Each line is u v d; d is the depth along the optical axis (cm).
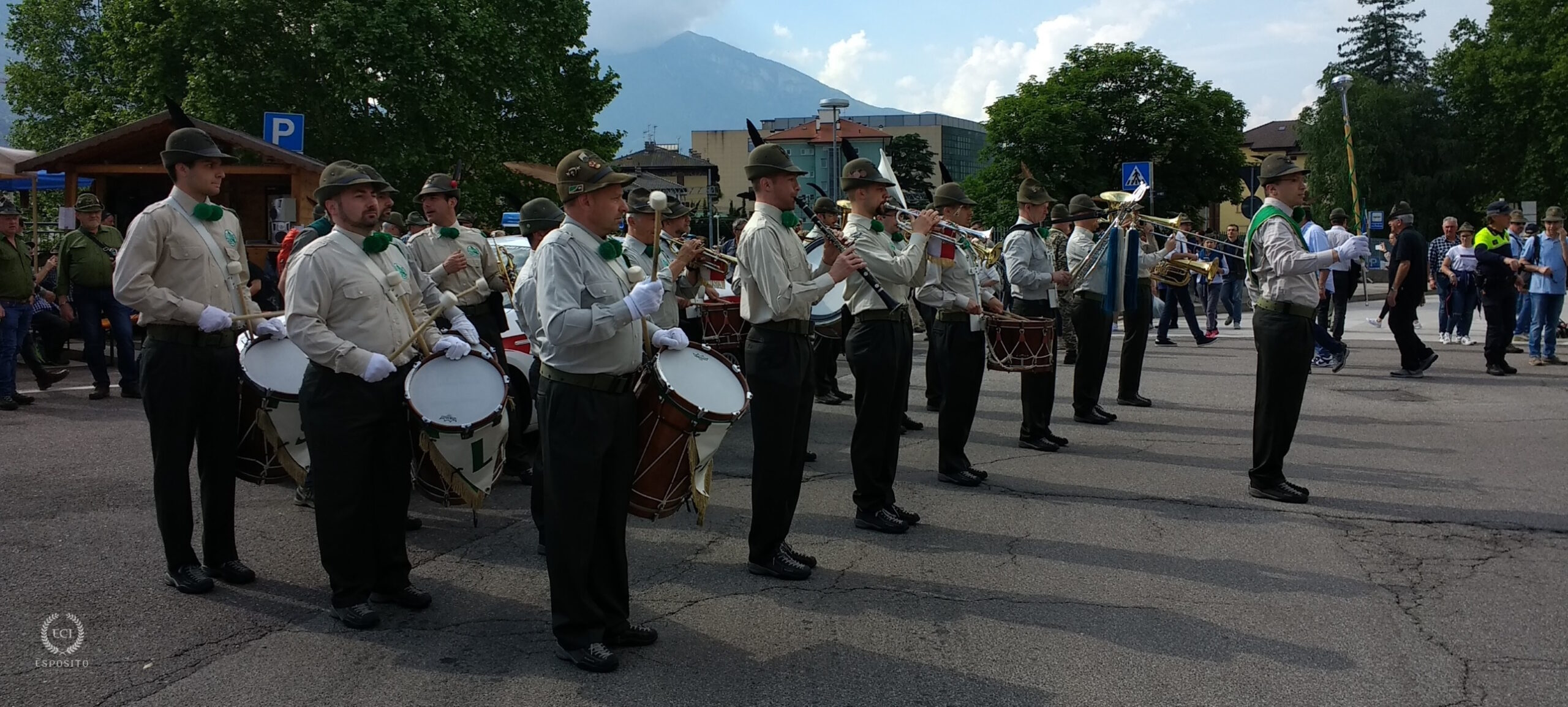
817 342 1029
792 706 381
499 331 726
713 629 457
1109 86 4456
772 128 7894
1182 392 1111
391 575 481
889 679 404
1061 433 891
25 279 993
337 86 2520
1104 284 904
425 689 396
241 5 2484
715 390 447
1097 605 481
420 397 458
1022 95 4400
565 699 388
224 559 513
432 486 483
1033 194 891
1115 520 622
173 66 2617
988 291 793
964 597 495
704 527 618
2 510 632
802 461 529
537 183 3030
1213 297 1672
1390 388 1106
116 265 477
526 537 602
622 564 432
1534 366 1266
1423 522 611
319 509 454
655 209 426
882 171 674
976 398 709
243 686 398
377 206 470
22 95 3947
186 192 500
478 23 2656
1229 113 4538
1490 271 1181
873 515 605
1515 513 628
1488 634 445
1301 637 443
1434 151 4938
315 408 451
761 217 517
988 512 642
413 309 509
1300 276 645
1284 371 650
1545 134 4612
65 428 887
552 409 411
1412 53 5603
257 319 516
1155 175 4412
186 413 489
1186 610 474
